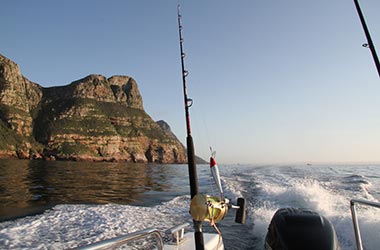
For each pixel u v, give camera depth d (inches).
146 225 269.4
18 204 389.4
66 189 597.0
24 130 3895.2
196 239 78.2
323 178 586.2
